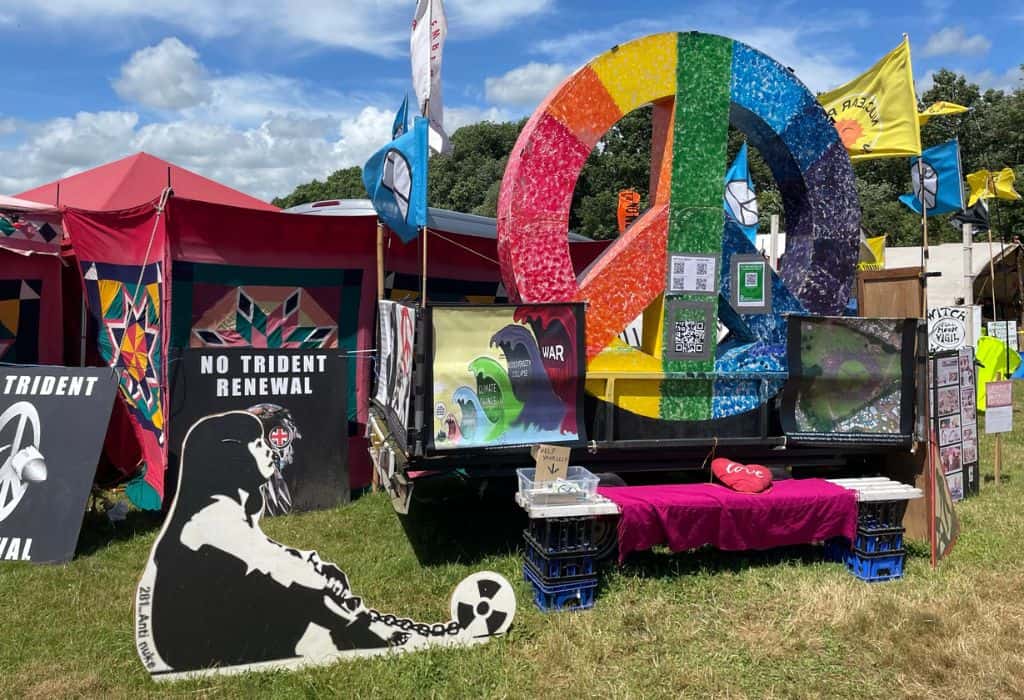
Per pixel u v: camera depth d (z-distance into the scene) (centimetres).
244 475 375
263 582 366
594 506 448
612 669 376
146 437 657
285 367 662
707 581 486
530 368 475
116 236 688
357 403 712
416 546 547
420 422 458
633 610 442
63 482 546
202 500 367
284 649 364
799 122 553
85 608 437
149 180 1055
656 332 534
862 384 538
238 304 667
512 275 499
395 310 566
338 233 693
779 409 540
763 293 544
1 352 718
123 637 399
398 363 543
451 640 391
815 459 564
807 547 556
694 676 370
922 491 532
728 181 1275
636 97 513
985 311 2514
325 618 372
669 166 523
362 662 370
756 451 546
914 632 416
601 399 509
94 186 1057
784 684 365
